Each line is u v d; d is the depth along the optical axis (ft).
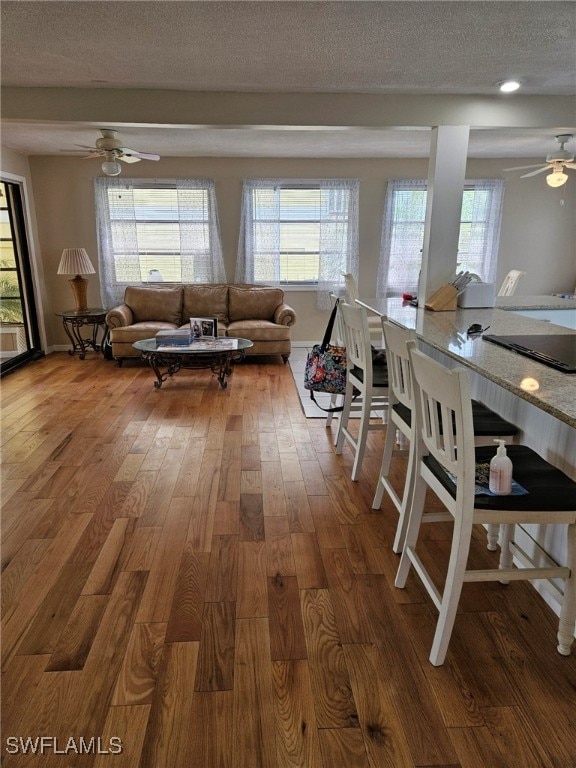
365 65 9.36
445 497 5.40
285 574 6.89
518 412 7.11
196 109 11.11
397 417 7.55
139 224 20.71
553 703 4.96
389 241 21.20
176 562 7.13
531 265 22.22
